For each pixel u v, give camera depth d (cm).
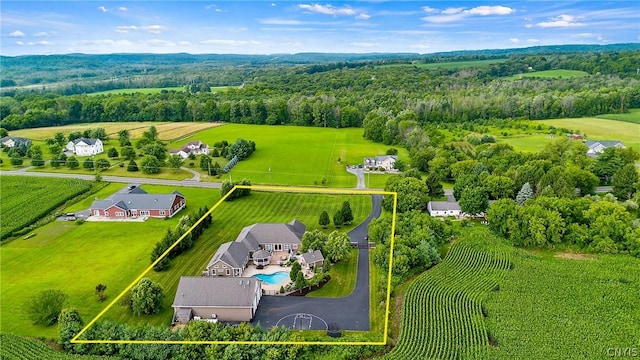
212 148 18962
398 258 8369
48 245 9988
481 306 7512
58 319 6956
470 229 10719
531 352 6397
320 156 18000
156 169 15738
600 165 14162
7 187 13700
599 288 8000
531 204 10581
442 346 6481
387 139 19988
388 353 6381
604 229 9488
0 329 7025
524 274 8469
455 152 15950
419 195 12019
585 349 6462
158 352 6284
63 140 19738
